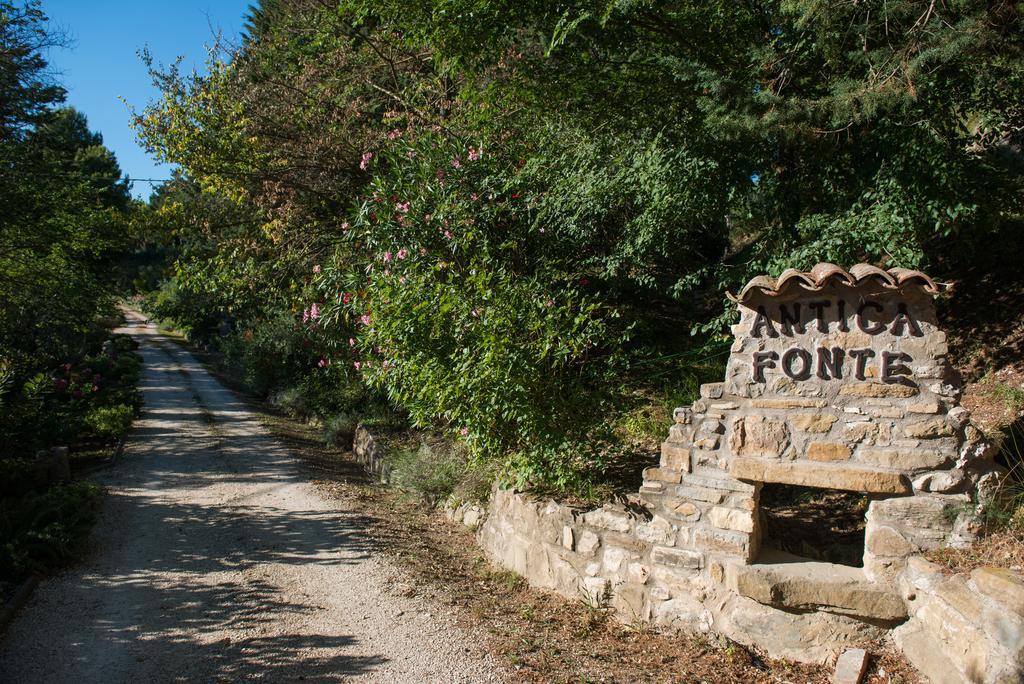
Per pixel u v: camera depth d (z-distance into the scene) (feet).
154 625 17.31
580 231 27.37
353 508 28.53
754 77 25.79
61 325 45.50
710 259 37.99
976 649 11.39
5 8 35.94
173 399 65.00
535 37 31.78
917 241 23.07
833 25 23.04
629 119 30.04
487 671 15.02
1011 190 23.22
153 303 140.77
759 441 15.07
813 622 14.38
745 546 15.12
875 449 14.11
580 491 19.25
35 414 37.37
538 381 19.72
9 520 21.36
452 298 21.04
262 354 65.77
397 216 27.53
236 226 54.34
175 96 49.24
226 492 30.99
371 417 42.24
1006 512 13.44
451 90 41.70
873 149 23.75
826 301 14.67
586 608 17.70
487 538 23.18
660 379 27.86
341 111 48.16
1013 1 20.22
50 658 15.46
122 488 31.17
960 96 22.81
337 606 18.63
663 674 14.51
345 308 29.55
